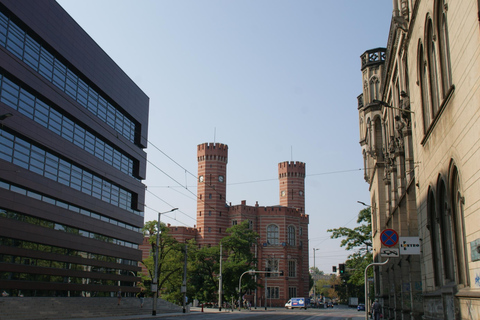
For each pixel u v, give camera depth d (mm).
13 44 38031
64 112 45312
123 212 57312
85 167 48594
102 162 52094
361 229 59406
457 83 14945
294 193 120500
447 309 17391
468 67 13609
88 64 49125
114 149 56281
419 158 22297
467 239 14648
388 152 37500
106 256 53438
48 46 42750
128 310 48438
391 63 32031
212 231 103688
